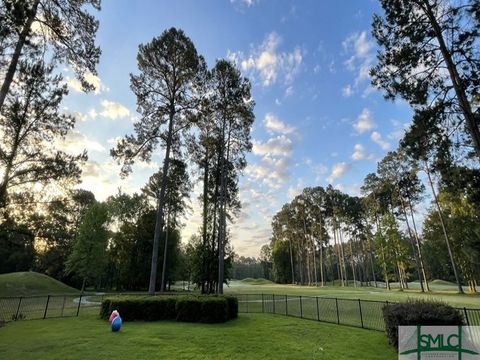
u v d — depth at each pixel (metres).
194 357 7.46
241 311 17.03
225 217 26.14
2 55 9.66
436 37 11.70
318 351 8.16
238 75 24.31
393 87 12.38
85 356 7.42
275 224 78.94
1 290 31.03
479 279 33.50
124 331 10.52
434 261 62.47
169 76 20.25
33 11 9.15
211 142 25.52
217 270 25.70
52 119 14.85
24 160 14.30
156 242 18.16
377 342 9.25
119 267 40.69
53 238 17.81
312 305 19.97
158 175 35.66
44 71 14.30
